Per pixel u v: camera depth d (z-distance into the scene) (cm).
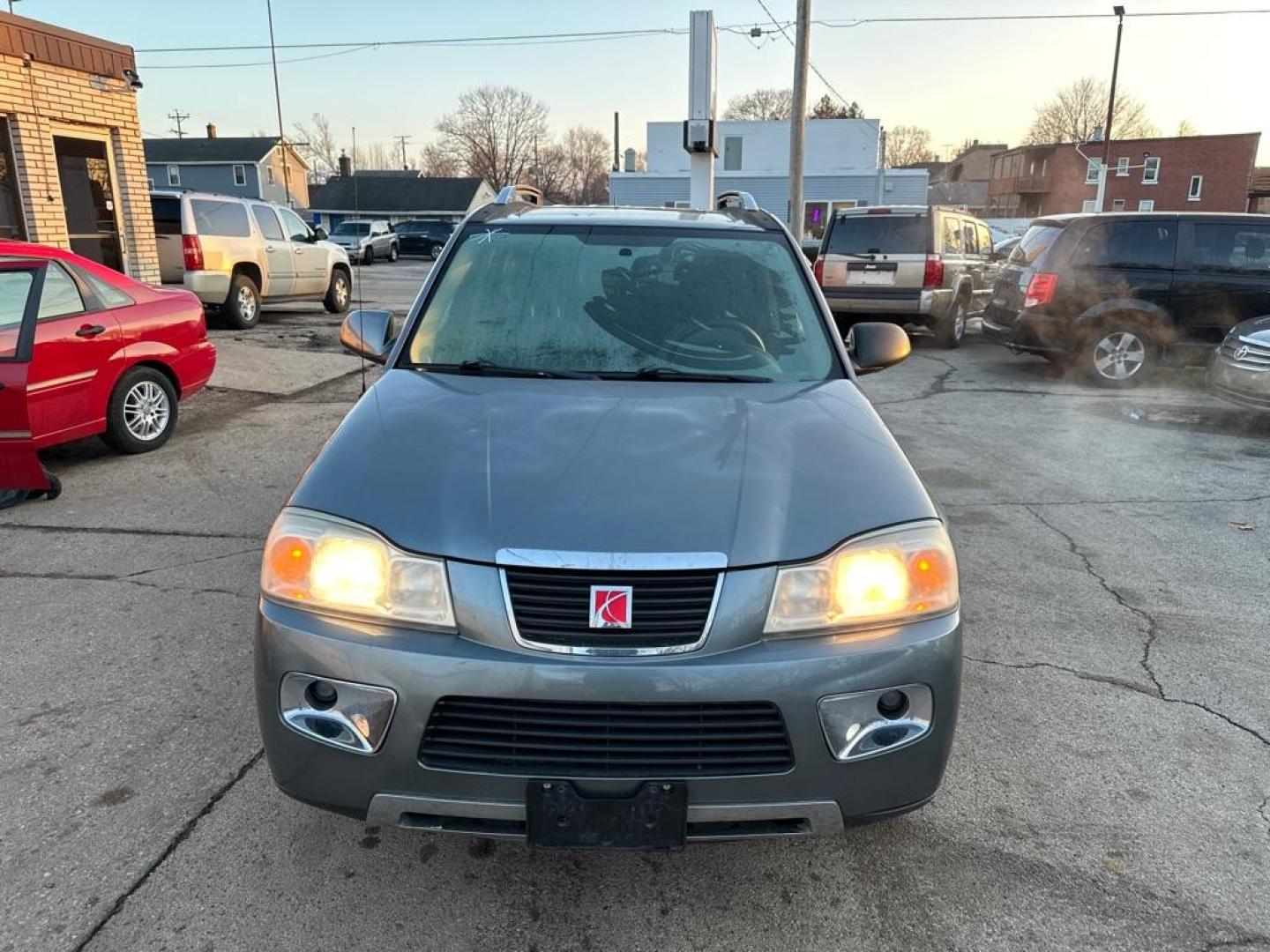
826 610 211
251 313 1330
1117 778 293
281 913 229
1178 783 291
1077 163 6100
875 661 208
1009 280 1052
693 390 295
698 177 1335
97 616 394
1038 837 264
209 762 290
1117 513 562
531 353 317
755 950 222
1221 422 820
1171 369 1047
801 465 241
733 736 204
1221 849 259
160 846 251
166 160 5728
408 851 253
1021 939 226
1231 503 584
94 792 274
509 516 214
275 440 711
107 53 1080
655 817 202
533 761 204
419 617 207
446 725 205
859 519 222
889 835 265
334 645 207
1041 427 799
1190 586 452
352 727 206
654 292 343
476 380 299
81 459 649
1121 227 955
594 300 338
